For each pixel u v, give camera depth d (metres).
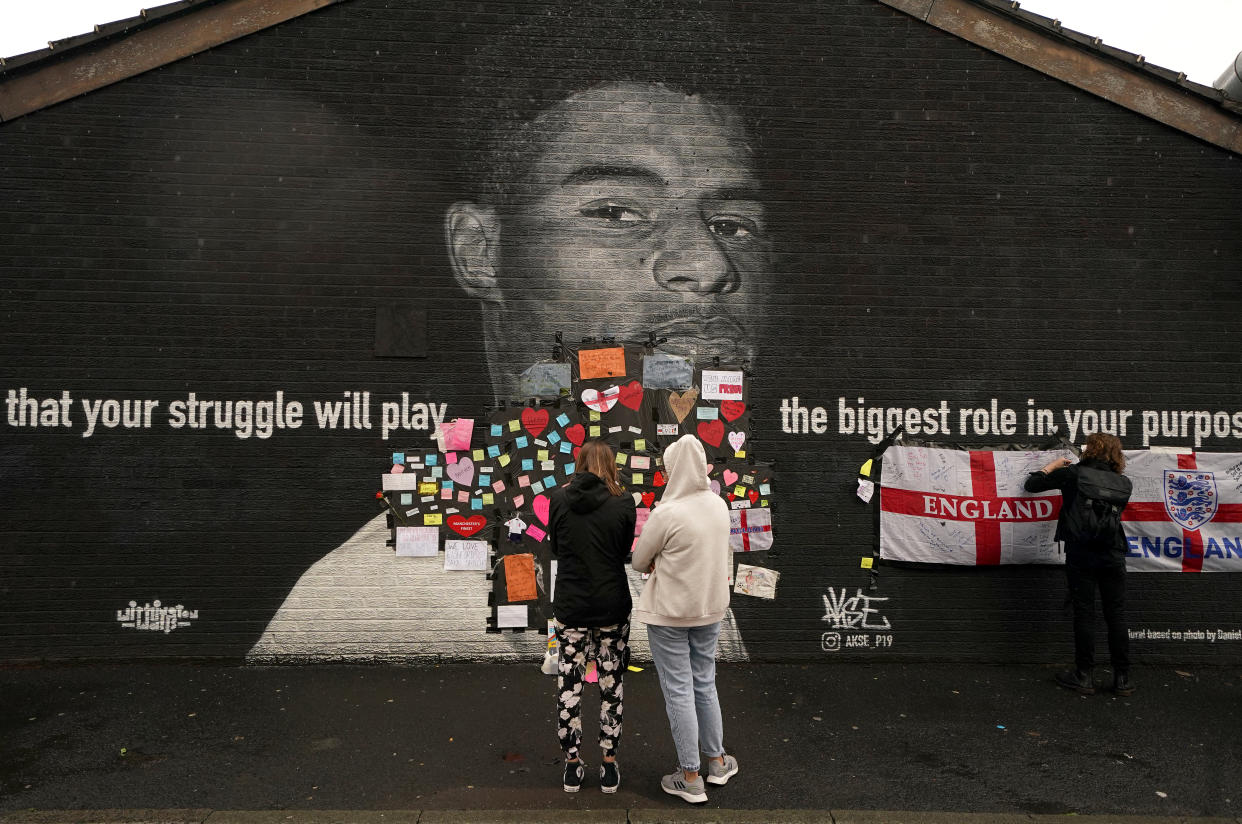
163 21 6.37
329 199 6.45
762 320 6.60
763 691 5.89
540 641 6.37
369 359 6.41
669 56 6.66
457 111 6.55
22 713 5.35
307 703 5.57
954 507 6.54
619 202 6.60
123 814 4.11
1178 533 6.59
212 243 6.36
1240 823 4.15
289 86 6.45
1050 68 6.68
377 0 6.53
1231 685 6.12
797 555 6.52
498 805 4.23
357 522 6.36
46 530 6.18
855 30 6.70
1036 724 5.35
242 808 4.19
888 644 6.50
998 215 6.68
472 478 6.42
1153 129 6.70
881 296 6.62
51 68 6.29
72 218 6.28
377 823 4.05
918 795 4.39
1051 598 6.54
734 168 6.64
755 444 6.55
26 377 6.21
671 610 4.27
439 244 6.49
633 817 4.12
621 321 6.56
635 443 6.50
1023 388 6.61
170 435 6.28
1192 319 6.66
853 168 6.66
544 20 6.63
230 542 6.28
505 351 6.50
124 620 6.20
